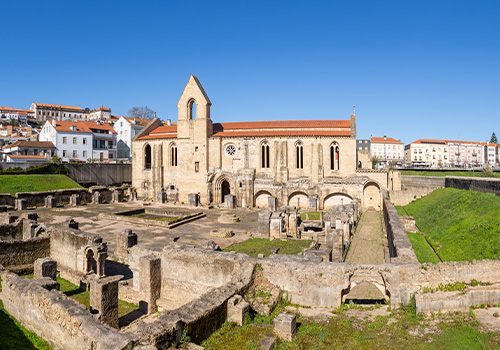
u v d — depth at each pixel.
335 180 73.69
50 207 68.50
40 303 17.34
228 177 79.81
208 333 16.61
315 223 55.47
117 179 95.94
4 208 60.81
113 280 22.16
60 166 83.62
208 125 81.88
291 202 76.81
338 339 16.91
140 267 25.31
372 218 62.78
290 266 21.64
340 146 74.19
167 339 14.31
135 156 90.44
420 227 46.94
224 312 17.94
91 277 29.45
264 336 16.58
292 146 76.19
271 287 21.78
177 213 62.78
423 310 19.61
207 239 44.56
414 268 20.44
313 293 21.09
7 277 21.05
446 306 19.83
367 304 22.00
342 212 44.47
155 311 25.17
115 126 127.88
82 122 116.31
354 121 73.81
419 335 17.25
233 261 23.05
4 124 170.38
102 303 21.39
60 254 34.06
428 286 20.33
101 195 80.69
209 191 80.56
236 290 19.22
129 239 35.72
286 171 76.00
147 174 88.81
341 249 34.47
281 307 20.83
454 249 32.56
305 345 16.33
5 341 16.59
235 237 45.62
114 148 117.69
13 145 98.19
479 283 20.66
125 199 86.50
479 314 19.42
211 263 23.83
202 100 81.00
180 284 25.08
